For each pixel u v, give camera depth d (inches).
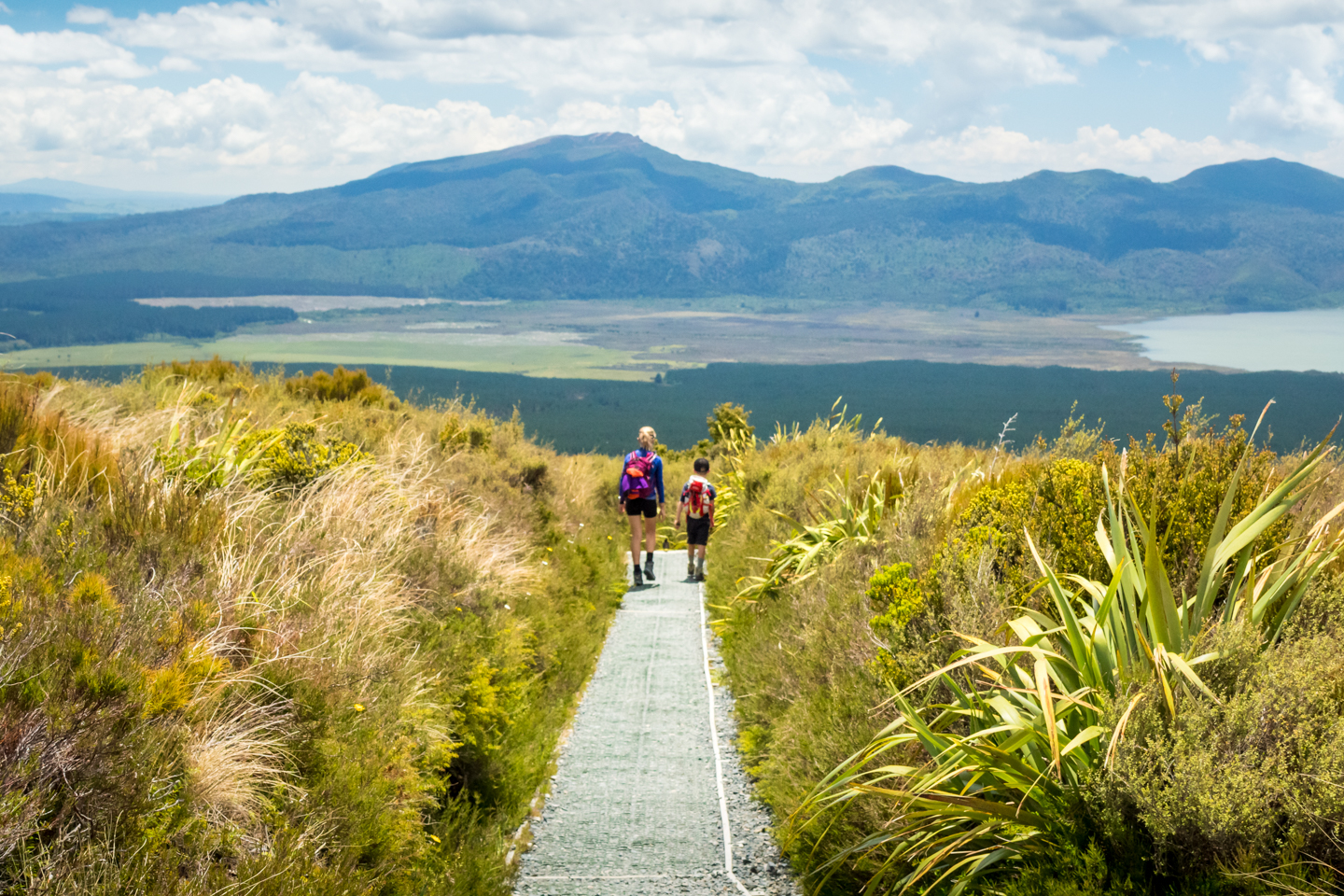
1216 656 93.7
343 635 141.8
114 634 101.0
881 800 117.5
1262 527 106.4
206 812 92.4
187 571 135.6
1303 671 86.8
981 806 97.4
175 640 109.4
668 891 125.9
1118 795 87.8
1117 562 117.7
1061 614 107.7
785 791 146.5
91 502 149.9
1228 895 80.6
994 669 119.0
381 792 112.7
